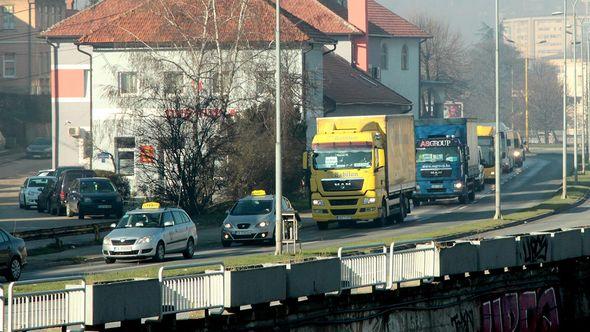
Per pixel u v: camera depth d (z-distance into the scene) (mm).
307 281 61219
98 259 96875
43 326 46500
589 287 94062
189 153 139000
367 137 127312
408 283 70625
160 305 51781
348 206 127000
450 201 178500
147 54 153125
